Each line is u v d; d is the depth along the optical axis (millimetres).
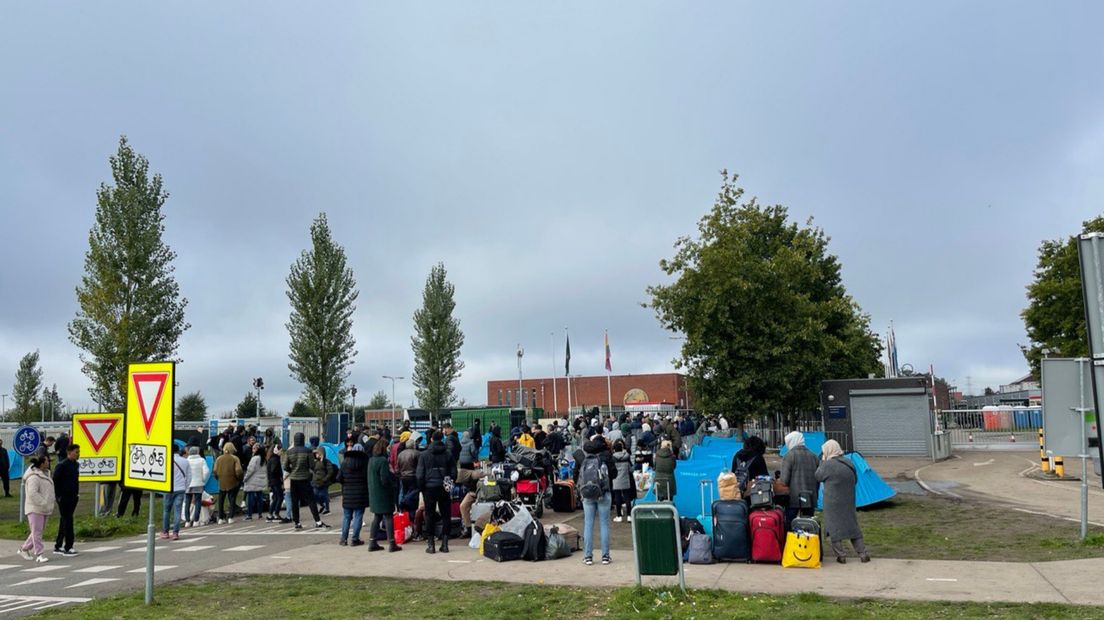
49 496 13781
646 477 19391
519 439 20938
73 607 9383
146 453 9492
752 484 11547
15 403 64812
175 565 12250
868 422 31359
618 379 99438
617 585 9672
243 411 80562
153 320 28141
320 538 15094
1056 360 12242
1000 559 10758
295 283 40500
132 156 28969
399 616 8461
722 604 8414
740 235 29656
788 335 28719
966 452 33812
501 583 10062
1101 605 7977
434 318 59344
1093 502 16922
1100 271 11008
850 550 11859
